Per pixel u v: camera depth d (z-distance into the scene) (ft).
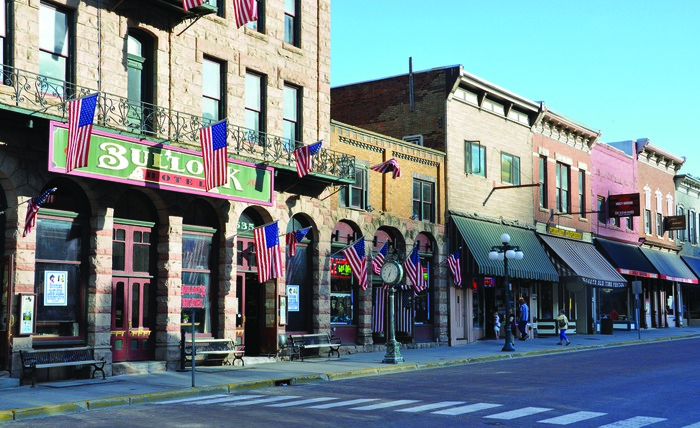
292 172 81.92
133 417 46.29
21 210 60.44
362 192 96.89
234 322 78.02
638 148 173.58
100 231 66.28
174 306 72.18
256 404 51.42
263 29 84.53
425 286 107.86
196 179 70.28
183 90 74.59
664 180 186.91
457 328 112.37
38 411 48.16
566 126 141.79
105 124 63.57
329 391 59.16
